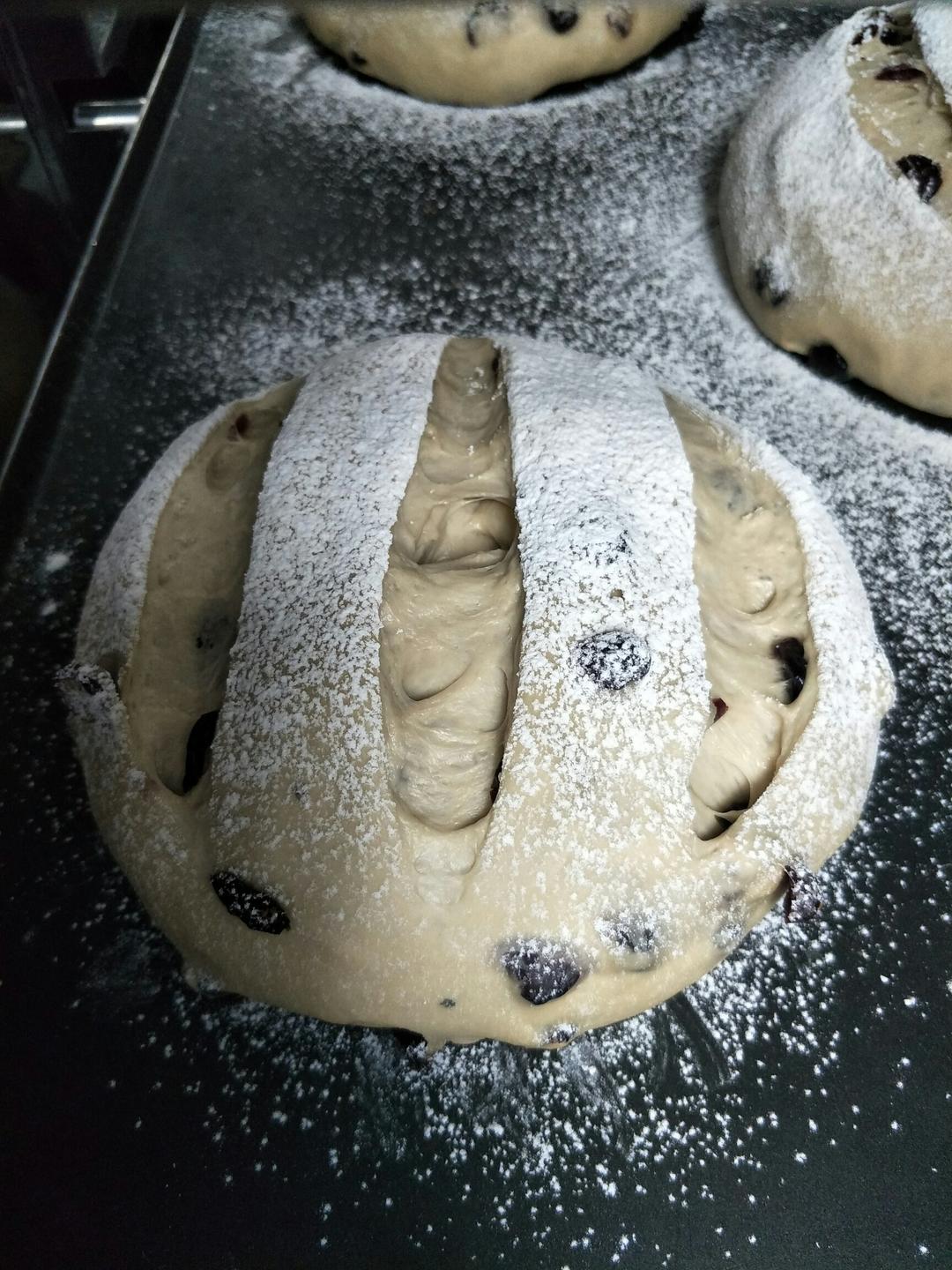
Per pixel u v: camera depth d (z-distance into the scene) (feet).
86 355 1.15
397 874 0.72
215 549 0.89
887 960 0.87
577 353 0.99
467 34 1.22
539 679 0.75
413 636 0.80
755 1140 0.80
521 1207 0.78
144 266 1.21
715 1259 0.76
